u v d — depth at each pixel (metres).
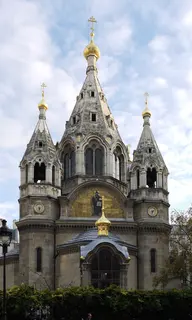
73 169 86.88
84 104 90.62
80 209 79.94
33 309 51.16
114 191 81.62
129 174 84.50
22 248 76.50
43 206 77.81
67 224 77.81
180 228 69.94
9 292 51.66
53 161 81.00
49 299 51.78
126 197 82.19
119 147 89.94
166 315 54.69
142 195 80.94
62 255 75.25
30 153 80.25
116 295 53.31
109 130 89.19
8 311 50.62
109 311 52.88
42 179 81.50
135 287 76.38
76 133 87.12
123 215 80.75
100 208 80.31
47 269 75.38
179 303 54.66
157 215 80.12
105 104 93.19
